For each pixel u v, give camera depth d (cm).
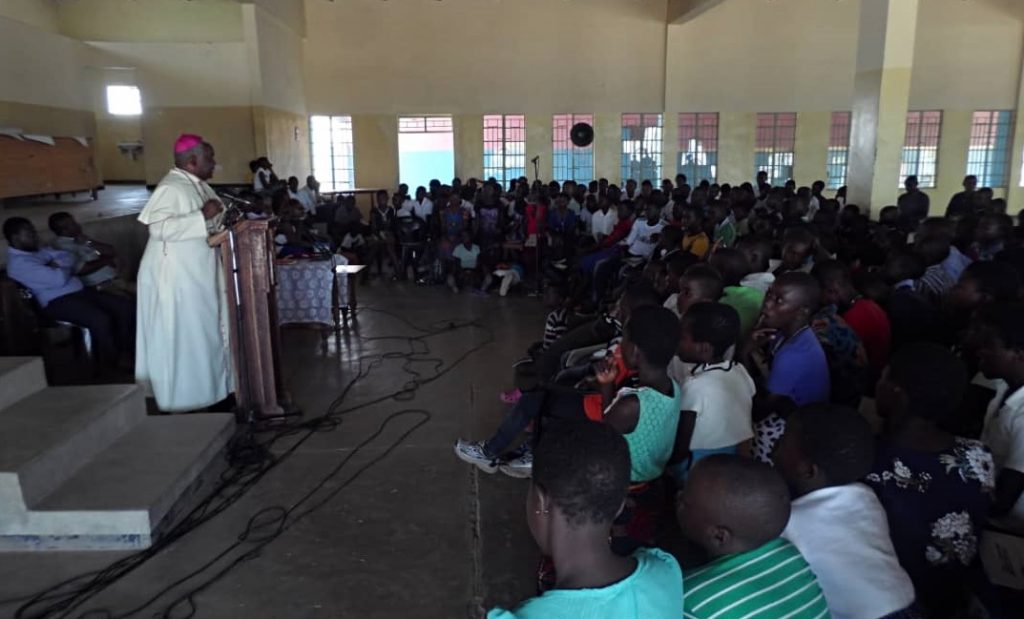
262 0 995
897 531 169
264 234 372
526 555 256
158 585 238
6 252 489
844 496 153
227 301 363
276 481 316
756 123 1274
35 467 260
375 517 284
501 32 1226
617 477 118
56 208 732
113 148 1238
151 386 370
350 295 647
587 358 373
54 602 229
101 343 450
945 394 167
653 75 1254
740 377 231
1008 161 1306
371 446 355
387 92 1227
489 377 472
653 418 210
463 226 855
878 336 301
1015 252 350
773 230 557
